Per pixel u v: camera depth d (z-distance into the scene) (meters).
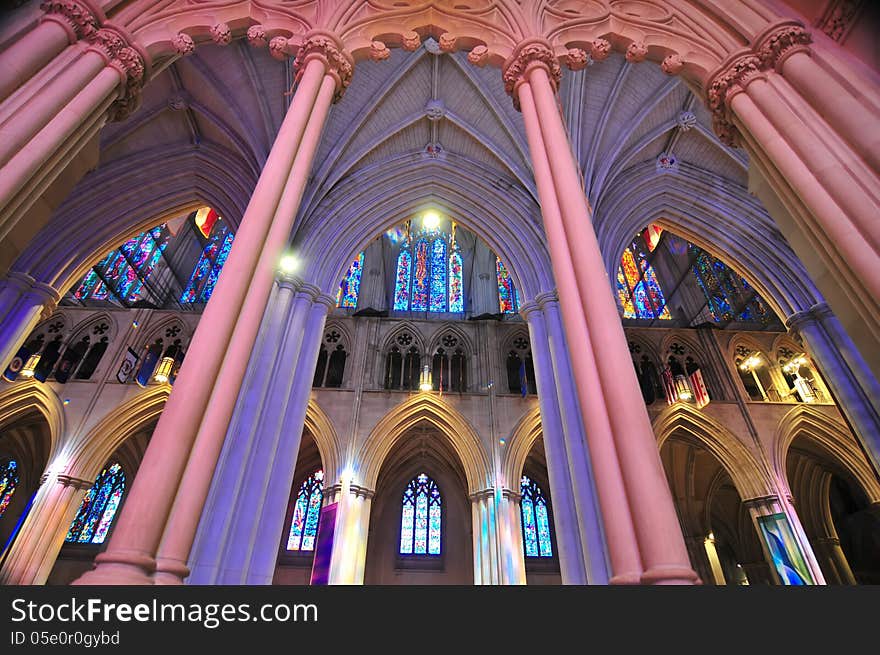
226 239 22.77
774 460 15.42
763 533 14.48
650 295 21.89
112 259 19.64
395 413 16.19
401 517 19.78
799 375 17.44
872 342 4.30
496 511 14.45
